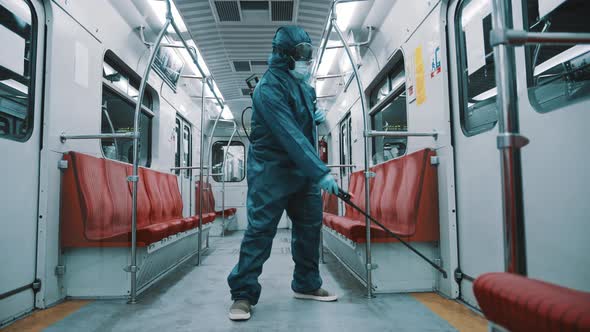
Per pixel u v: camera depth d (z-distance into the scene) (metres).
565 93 1.67
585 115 1.55
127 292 2.73
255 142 2.43
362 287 2.94
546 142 1.76
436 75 2.84
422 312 2.26
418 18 3.18
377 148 5.02
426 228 2.72
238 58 4.34
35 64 2.54
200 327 2.06
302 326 2.04
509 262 1.01
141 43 4.31
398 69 4.17
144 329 2.04
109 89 3.93
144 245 2.73
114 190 3.12
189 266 4.01
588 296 0.74
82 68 3.07
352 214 4.27
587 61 1.56
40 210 2.53
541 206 1.79
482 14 2.39
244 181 9.26
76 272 2.74
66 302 2.64
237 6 3.20
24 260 2.39
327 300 2.55
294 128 2.21
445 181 2.66
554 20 1.78
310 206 2.56
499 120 1.04
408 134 2.72
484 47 2.37
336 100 7.05
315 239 2.59
